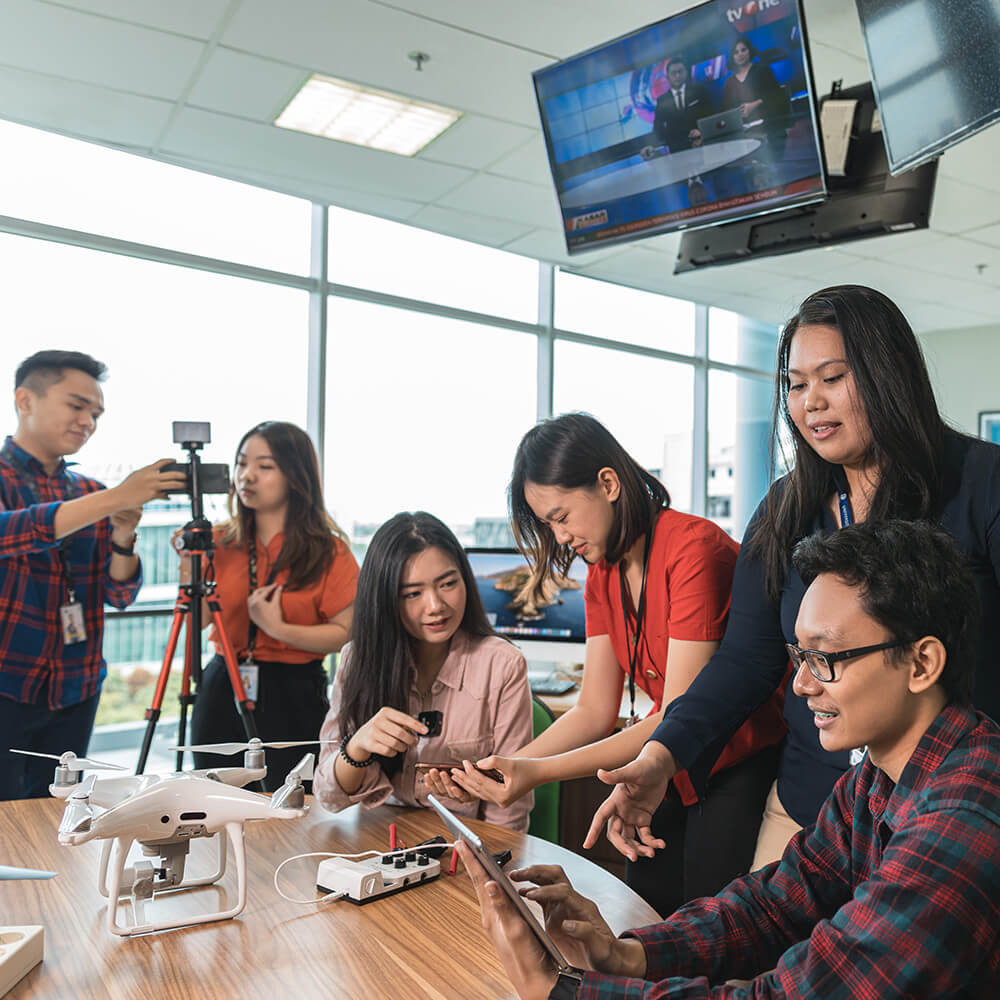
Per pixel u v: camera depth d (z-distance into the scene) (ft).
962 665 2.79
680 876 5.43
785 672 4.75
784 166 8.48
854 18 9.64
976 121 6.43
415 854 4.21
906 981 2.40
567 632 11.07
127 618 12.67
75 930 3.54
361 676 5.50
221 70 10.51
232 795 3.76
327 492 15.35
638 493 5.29
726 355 22.38
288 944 3.44
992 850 2.47
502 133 12.11
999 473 4.02
